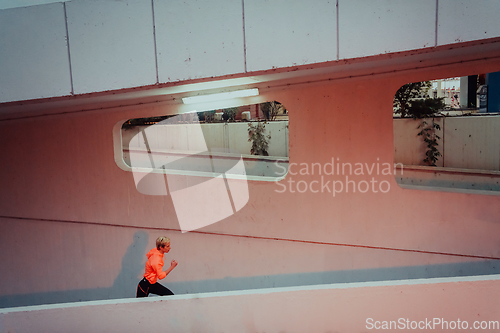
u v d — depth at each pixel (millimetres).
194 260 6254
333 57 3475
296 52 3514
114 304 3480
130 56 3645
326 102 5438
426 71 5016
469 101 11406
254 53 3559
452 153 8594
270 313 3410
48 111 6000
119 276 6543
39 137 6449
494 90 9727
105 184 6387
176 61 3623
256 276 6051
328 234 5691
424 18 3307
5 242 6789
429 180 8430
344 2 3402
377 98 5262
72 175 6457
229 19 3543
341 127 5441
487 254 5188
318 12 3443
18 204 6672
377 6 3361
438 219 5336
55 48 3662
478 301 3234
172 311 3457
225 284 6191
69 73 3688
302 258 5836
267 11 3502
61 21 3629
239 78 4020
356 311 3355
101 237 6516
